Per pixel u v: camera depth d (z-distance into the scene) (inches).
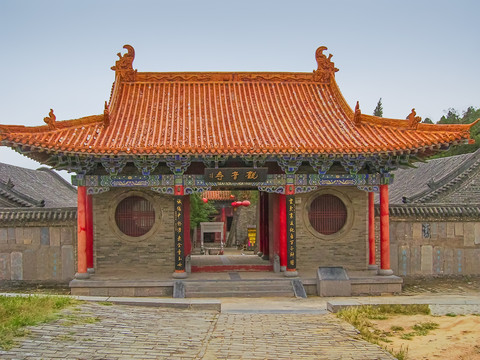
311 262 1212.5
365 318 743.1
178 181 1090.1
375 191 1131.9
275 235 1219.9
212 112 1201.4
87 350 553.0
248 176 1084.5
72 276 1198.3
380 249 1138.7
